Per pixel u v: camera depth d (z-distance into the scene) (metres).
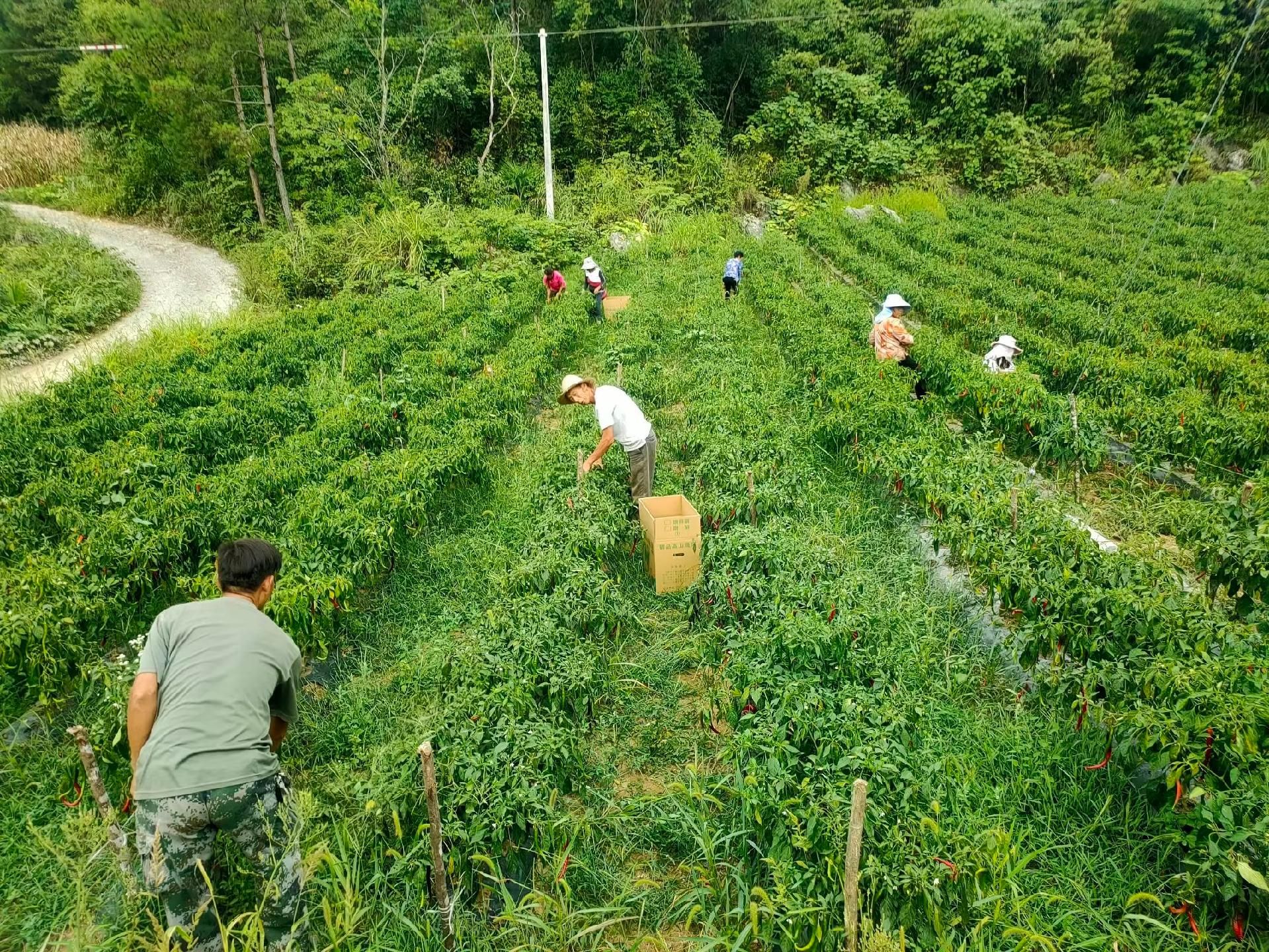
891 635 6.24
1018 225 29.09
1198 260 23.41
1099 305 17.97
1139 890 4.38
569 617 6.20
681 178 32.25
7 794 5.25
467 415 11.64
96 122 37.03
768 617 5.88
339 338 16.30
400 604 7.72
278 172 28.03
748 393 11.95
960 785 4.93
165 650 3.86
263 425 11.67
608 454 9.78
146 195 33.72
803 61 36.47
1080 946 3.89
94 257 24.50
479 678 5.25
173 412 12.37
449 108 32.53
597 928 4.05
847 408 10.64
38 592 6.31
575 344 16.72
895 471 8.84
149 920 3.93
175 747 3.59
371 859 4.51
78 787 5.00
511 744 4.75
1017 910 3.91
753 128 35.06
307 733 5.81
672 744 5.71
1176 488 10.13
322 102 28.88
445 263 24.72
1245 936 3.95
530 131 32.66
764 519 8.12
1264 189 34.56
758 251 26.05
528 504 8.87
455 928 4.20
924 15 37.81
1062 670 5.67
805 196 33.50
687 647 6.74
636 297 19.69
